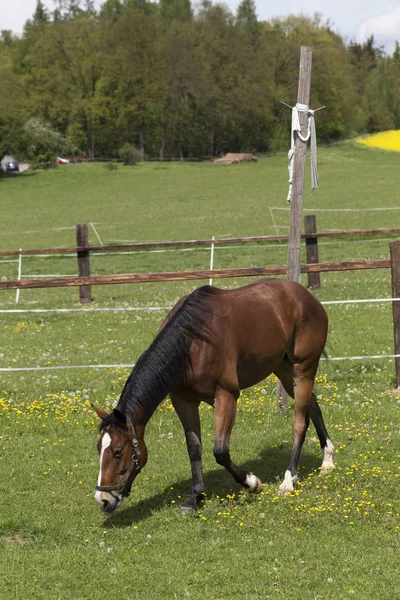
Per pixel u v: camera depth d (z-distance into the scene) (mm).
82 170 80375
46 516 6578
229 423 6539
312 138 9234
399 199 43469
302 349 7250
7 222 45938
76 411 9797
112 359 12625
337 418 9117
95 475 7602
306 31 115750
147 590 5172
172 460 7945
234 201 48750
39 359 12859
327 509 6344
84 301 19500
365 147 93250
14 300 21047
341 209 40531
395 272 9859
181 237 35250
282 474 7465
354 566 5355
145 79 107688
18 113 91250
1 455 8312
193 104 111250
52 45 107938
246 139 116062
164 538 6012
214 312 6582
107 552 5766
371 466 7453
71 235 38625
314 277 19203
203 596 5043
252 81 110562
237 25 121125
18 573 5477
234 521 6266
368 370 11328
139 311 17781
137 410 6082
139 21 110500
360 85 130625
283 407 9398
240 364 6730
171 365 6211
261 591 5070
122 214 46156
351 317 15570
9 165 83438
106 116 106875
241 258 27969
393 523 6070
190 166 83500
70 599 5109
